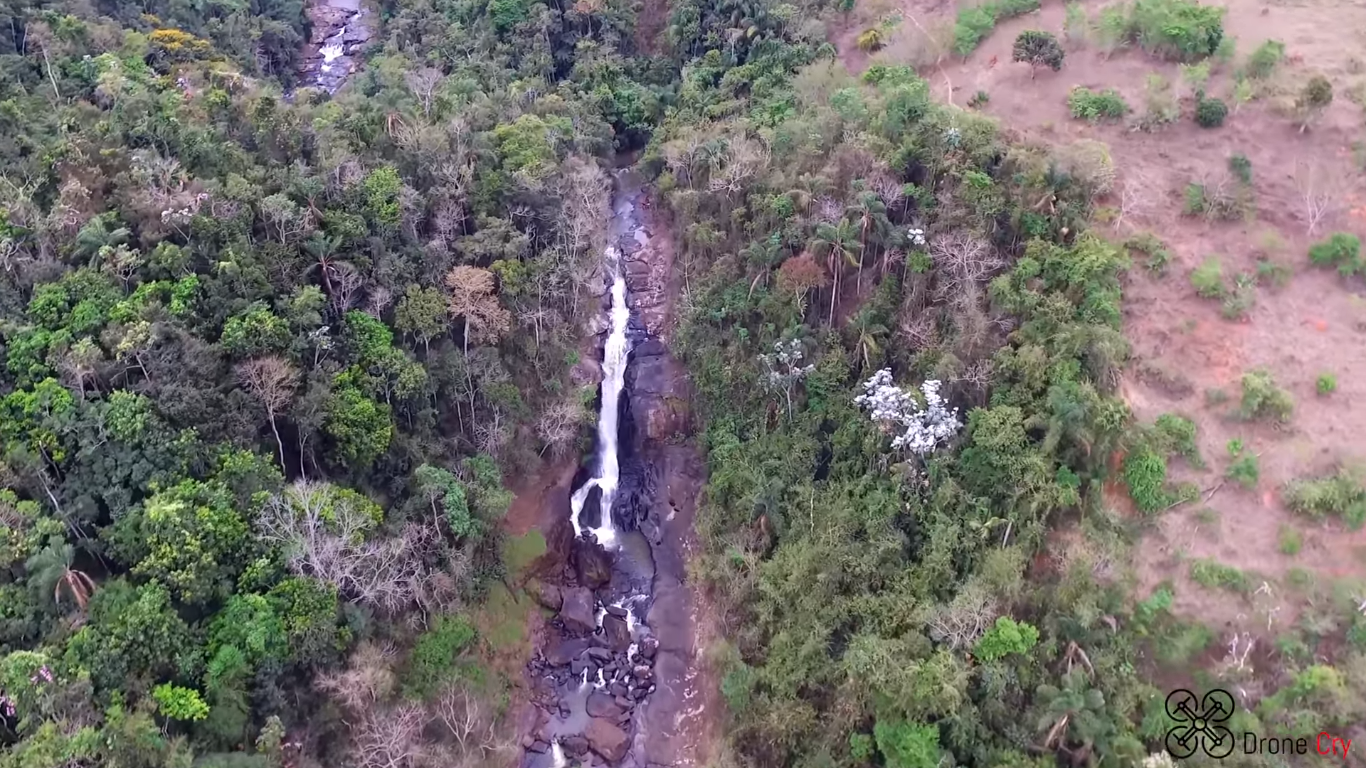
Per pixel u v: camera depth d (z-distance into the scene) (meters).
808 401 61.06
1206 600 45.59
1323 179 60.03
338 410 51.75
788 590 52.88
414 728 46.72
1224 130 64.81
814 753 46.78
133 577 43.50
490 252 64.75
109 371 47.41
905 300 59.91
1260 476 49.03
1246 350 53.53
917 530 51.78
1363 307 54.84
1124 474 49.16
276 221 56.09
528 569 59.91
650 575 62.44
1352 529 46.69
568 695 55.84
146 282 52.47
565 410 64.44
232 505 46.00
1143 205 60.50
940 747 42.97
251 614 43.28
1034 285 55.44
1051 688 42.19
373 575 48.50
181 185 56.25
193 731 40.91
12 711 37.47
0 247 50.28
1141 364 52.94
